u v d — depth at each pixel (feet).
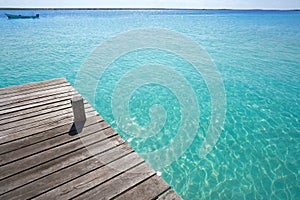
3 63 54.08
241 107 32.71
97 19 213.25
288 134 25.86
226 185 18.83
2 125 17.21
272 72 49.49
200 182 19.21
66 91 24.16
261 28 134.00
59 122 17.83
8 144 14.98
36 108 20.13
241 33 111.86
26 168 12.85
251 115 30.35
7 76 45.78
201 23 171.42
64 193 11.32
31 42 80.18
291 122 28.50
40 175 12.39
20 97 22.36
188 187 18.74
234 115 30.35
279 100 35.14
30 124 17.46
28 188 11.53
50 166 13.09
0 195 11.06
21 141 15.34
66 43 80.74
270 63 56.80
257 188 18.43
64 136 16.02
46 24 147.23
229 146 23.79
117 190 11.60
